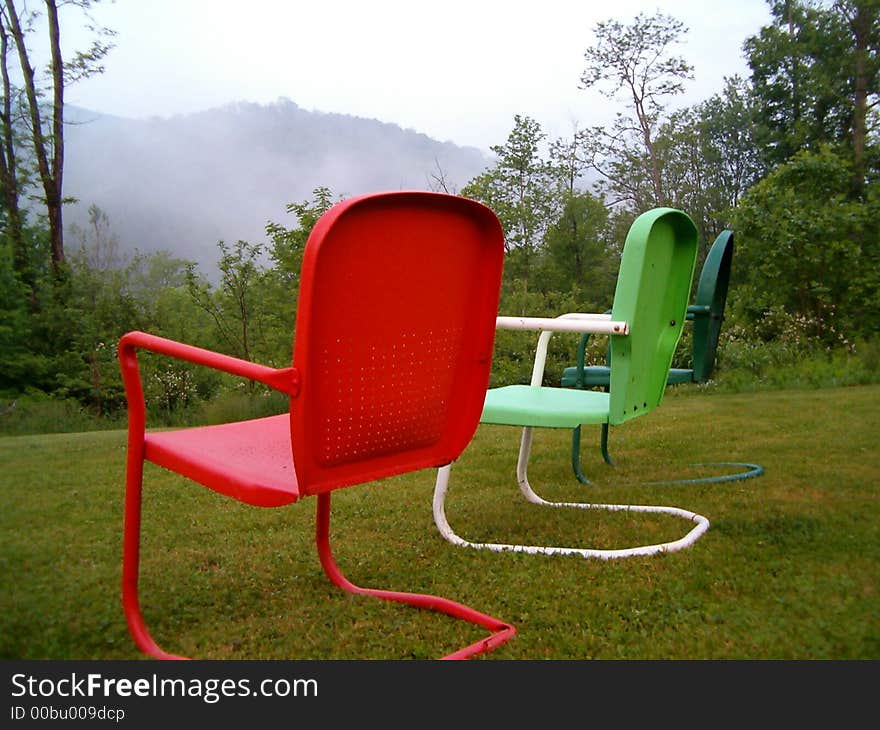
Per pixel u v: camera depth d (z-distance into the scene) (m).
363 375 1.39
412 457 1.57
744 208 9.73
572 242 16.00
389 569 2.14
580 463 3.82
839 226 9.20
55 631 1.68
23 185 13.98
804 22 20.28
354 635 1.69
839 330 9.12
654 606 1.79
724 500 2.82
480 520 2.64
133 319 11.43
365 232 1.30
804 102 20.89
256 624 1.75
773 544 2.23
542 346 2.81
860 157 17.06
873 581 1.90
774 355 8.59
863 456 3.65
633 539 2.36
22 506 2.93
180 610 1.83
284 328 9.95
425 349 1.51
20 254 13.34
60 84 14.17
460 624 1.74
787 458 3.67
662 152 22.08
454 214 1.46
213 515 2.77
